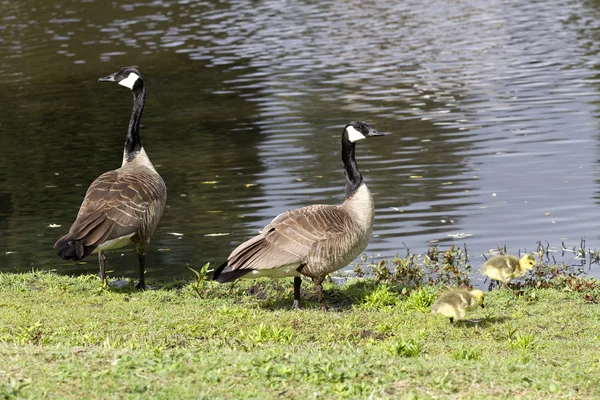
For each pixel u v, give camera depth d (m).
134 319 10.47
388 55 31.75
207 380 7.38
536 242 14.64
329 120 23.48
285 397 7.07
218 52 33.59
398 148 20.67
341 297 12.28
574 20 37.22
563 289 12.13
